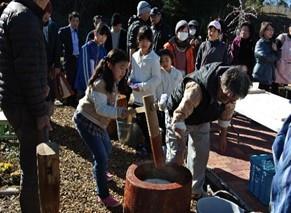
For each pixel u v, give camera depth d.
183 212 3.28
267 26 7.41
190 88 3.41
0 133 5.44
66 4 20.97
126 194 3.32
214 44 6.21
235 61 7.14
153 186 3.18
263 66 7.41
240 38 7.15
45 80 3.09
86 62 6.86
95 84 3.63
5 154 5.06
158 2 21.44
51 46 6.16
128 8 21.33
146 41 4.95
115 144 5.64
